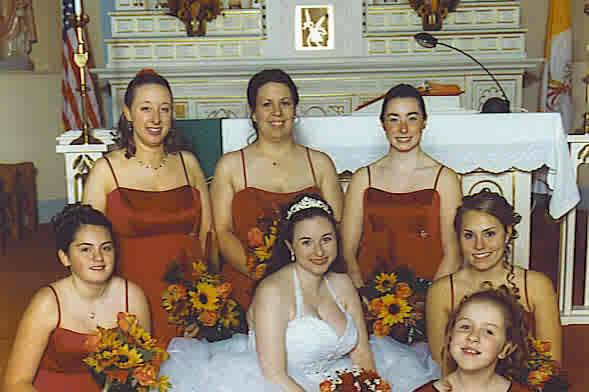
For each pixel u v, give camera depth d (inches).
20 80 339.0
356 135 168.4
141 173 134.7
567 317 189.3
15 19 339.6
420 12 301.6
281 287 116.0
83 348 114.7
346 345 117.3
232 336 129.2
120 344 108.0
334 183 145.0
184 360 119.5
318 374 117.0
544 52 348.5
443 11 301.3
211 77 297.3
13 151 340.8
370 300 131.3
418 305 131.5
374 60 297.3
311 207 119.0
